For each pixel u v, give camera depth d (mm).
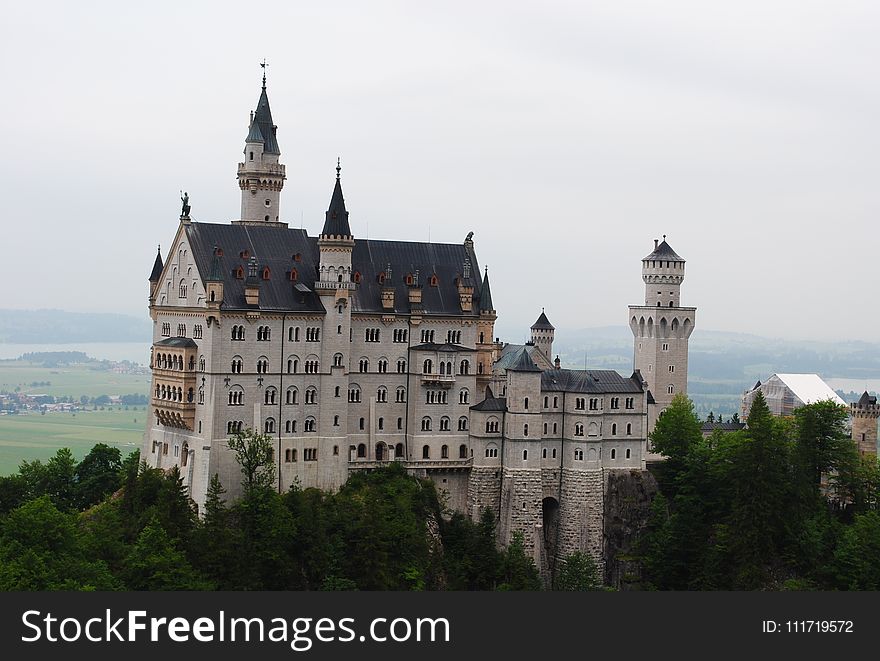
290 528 194625
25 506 181250
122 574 179125
